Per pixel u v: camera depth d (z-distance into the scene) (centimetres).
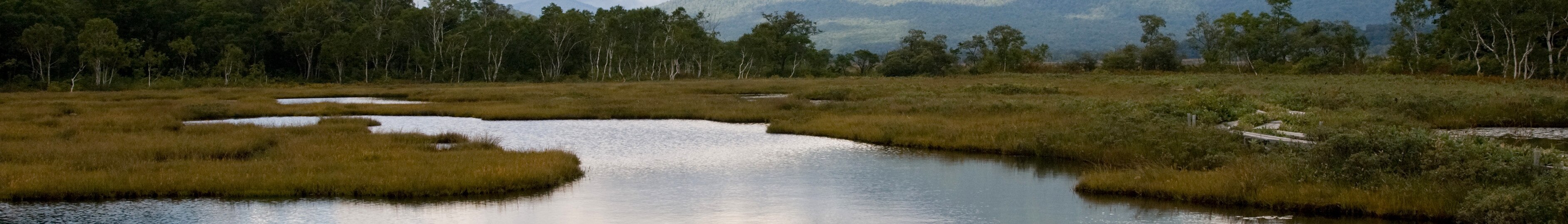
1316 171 1555
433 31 9194
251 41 8475
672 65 9575
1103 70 9719
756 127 3048
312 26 8719
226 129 2705
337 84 7519
